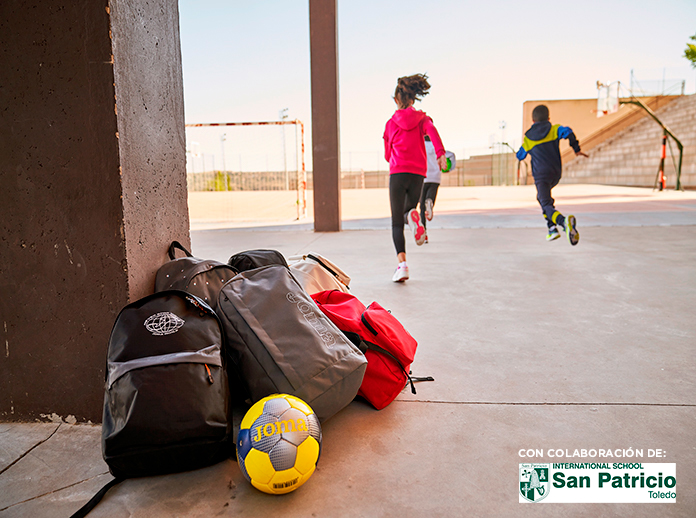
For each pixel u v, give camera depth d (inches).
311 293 85.7
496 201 518.0
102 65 60.2
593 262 174.9
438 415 68.1
